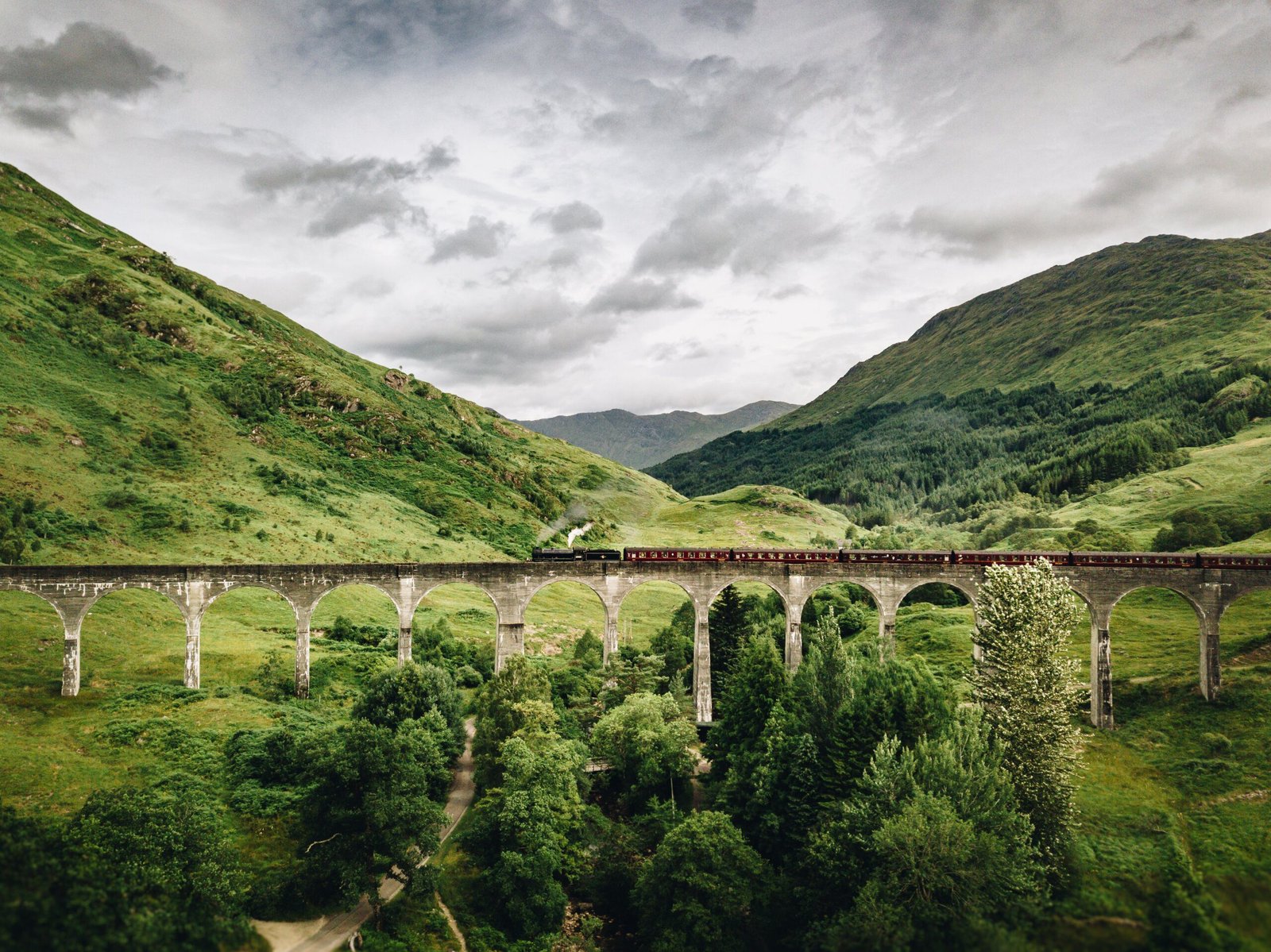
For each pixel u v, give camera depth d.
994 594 64.31
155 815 43.25
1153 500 192.12
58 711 71.19
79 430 146.00
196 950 39.62
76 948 33.75
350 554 134.00
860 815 50.47
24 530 108.62
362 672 89.88
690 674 93.75
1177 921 48.59
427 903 51.44
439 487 191.12
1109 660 80.00
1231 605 99.62
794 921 50.94
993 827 49.16
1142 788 65.50
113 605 98.00
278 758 62.78
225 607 109.75
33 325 177.38
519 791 56.88
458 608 131.38
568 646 116.69
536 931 50.91
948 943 44.50
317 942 45.56
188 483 144.25
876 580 86.25
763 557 87.62
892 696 58.59
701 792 67.19
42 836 38.66
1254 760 66.06
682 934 49.09
